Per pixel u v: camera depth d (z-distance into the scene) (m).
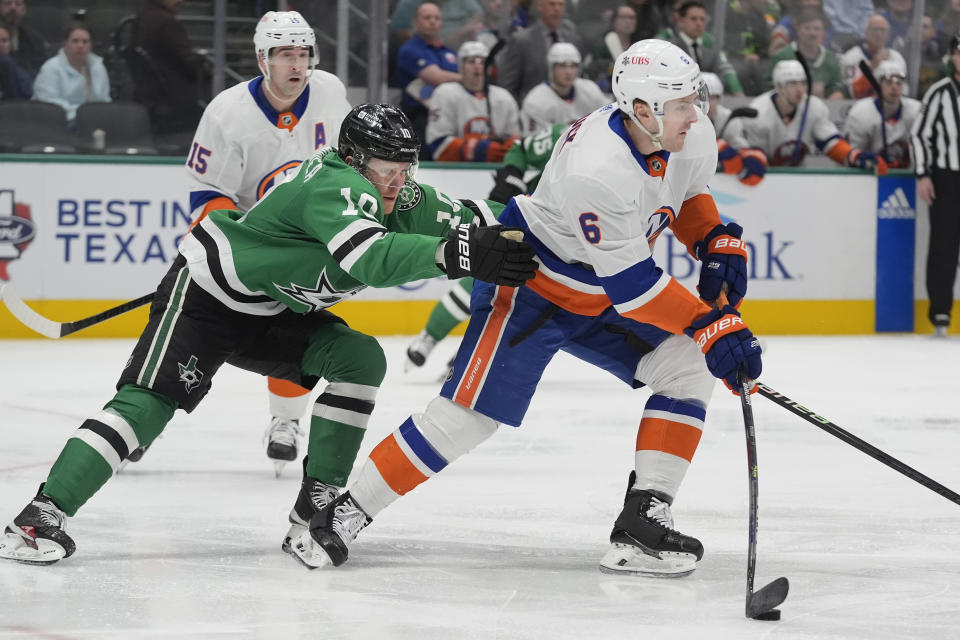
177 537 8.55
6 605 6.82
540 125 21.78
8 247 20.27
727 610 6.87
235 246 7.94
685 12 23.00
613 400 15.33
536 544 8.44
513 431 13.11
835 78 24.42
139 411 7.86
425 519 9.16
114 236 20.64
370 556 8.08
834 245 23.09
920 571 7.77
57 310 20.53
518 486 10.38
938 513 9.48
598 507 9.61
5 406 14.24
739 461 11.55
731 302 8.00
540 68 22.53
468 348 7.72
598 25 23.05
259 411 14.21
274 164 11.05
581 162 7.21
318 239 7.71
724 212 22.53
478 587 7.32
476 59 21.50
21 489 9.95
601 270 7.29
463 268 7.01
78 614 6.66
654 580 7.53
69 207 20.44
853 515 9.39
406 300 21.75
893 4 24.33
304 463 8.27
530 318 7.64
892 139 23.81
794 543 8.52
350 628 6.45
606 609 6.87
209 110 10.92
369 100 22.06
